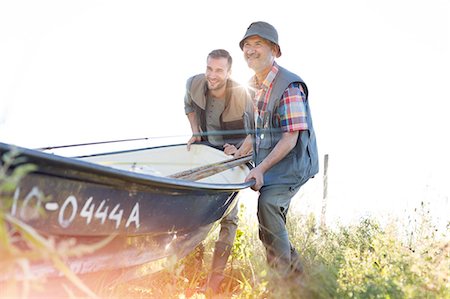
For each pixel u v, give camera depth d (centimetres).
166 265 450
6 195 306
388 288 375
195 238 476
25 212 323
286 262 463
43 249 250
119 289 420
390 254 443
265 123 492
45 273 347
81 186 345
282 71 490
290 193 489
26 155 307
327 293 397
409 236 538
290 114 477
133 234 402
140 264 422
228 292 499
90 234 369
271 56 489
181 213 429
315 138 505
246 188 481
